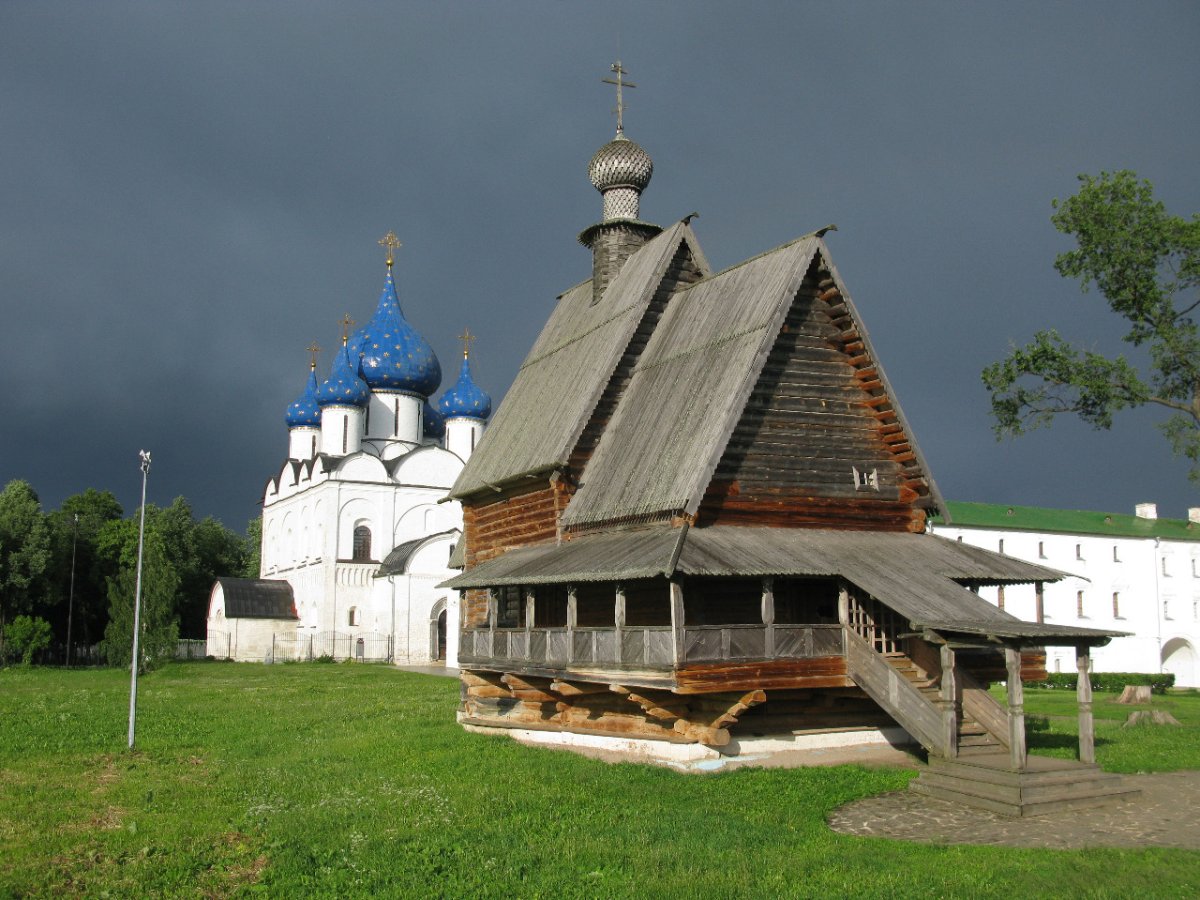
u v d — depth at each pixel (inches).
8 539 3147.1
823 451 1060.5
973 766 805.2
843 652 926.4
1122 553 2979.8
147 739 1195.3
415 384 3722.9
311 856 644.7
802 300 1073.5
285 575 3646.7
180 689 2012.8
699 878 584.4
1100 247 1577.3
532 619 1075.3
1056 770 788.6
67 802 818.8
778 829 699.4
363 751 1072.2
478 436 3754.9
